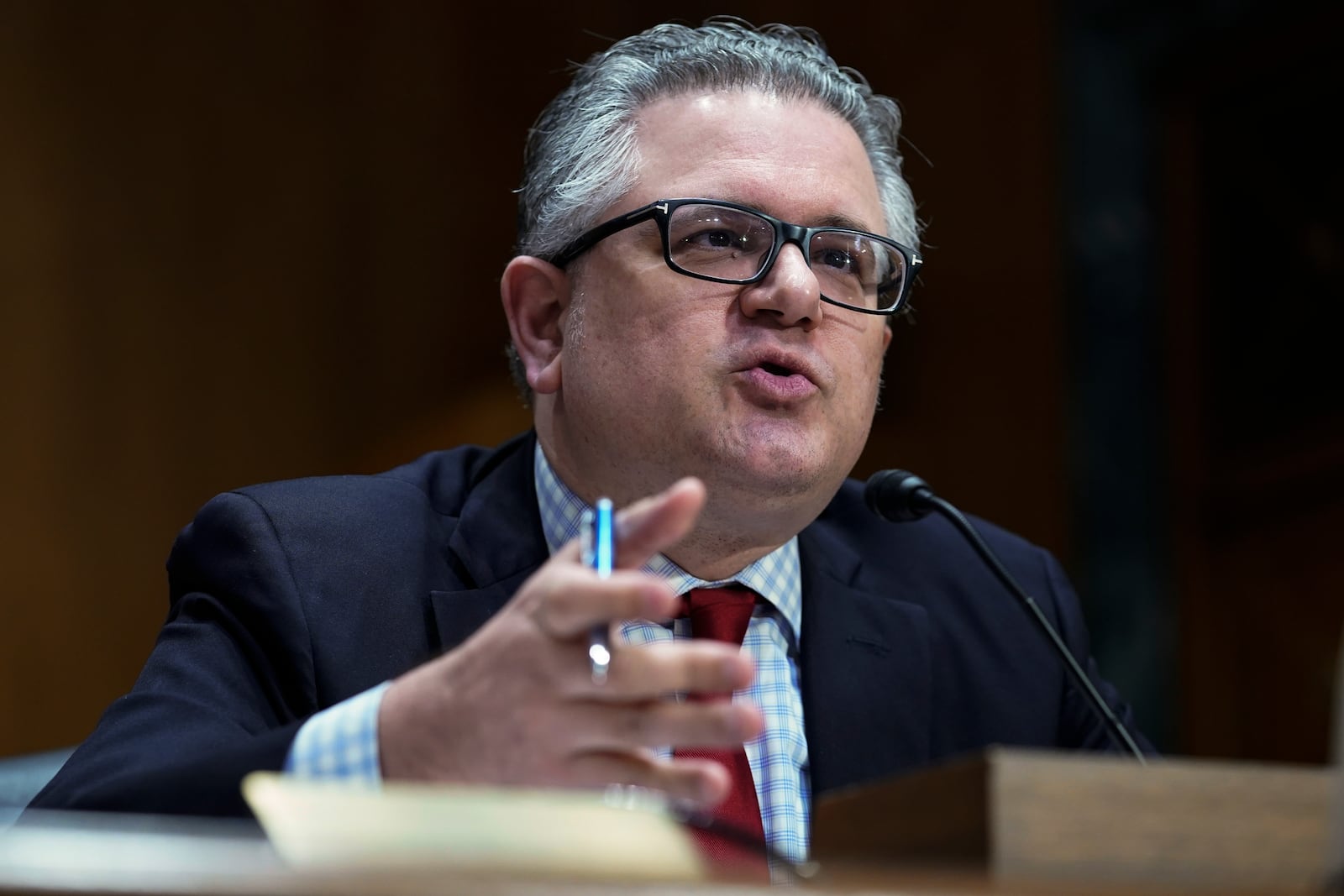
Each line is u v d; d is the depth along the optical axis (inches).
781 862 116.4
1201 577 526.3
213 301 518.6
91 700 490.3
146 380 508.7
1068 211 543.8
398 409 534.0
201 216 519.8
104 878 74.2
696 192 185.3
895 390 566.3
